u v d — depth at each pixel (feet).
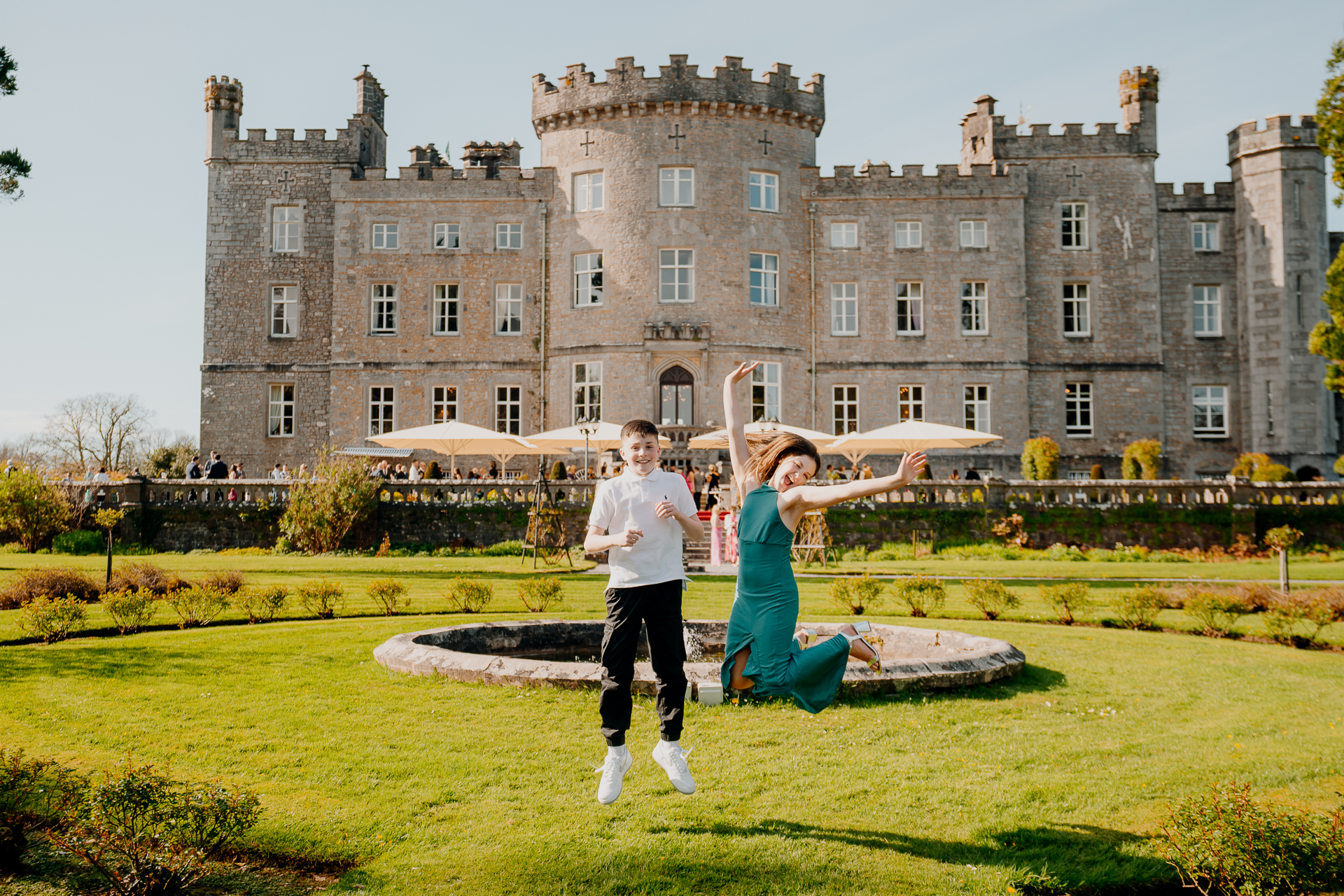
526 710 24.03
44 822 17.06
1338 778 19.72
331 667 29.55
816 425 114.73
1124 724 23.86
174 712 23.90
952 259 116.57
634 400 109.09
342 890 14.21
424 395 115.75
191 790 15.06
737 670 16.02
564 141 114.93
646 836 16.16
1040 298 119.03
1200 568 74.49
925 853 15.60
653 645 17.99
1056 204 119.75
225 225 120.16
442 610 45.37
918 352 115.85
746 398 110.42
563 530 87.71
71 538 87.04
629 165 111.14
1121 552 86.33
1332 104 86.33
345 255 116.88
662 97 110.01
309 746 21.07
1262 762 20.66
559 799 17.97
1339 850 13.88
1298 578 66.90
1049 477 102.73
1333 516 88.63
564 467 103.09
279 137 120.47
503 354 115.65
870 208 116.57
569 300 113.60
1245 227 119.85
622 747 17.53
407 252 116.88
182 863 14.15
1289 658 33.58
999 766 20.26
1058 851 15.72
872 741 22.00
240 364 118.93
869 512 89.97
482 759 20.17
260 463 117.91
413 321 116.37
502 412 115.96
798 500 15.64
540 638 33.91
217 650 32.53
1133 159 119.75
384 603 44.47
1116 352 118.73
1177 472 119.75
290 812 17.24
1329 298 90.74
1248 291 119.24
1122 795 18.47
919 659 27.63
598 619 40.29
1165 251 121.80
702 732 22.48
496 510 91.20
